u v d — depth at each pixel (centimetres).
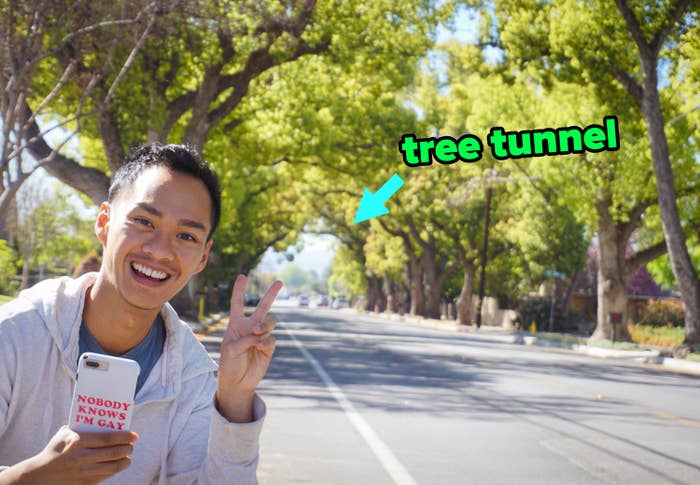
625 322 3922
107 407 187
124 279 216
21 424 217
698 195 3588
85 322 225
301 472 784
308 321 5847
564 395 1563
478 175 5606
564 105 3716
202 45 2397
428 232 7256
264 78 3366
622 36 3053
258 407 211
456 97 5500
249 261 8712
